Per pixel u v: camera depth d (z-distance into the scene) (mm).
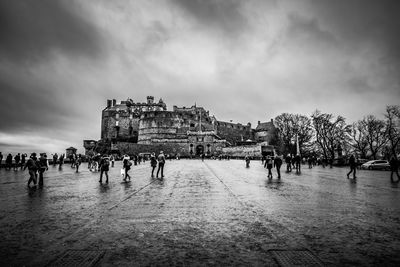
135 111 115688
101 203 8781
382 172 30234
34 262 4004
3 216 6934
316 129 62500
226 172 24750
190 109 118875
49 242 4891
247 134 126000
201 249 4508
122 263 3947
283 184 14750
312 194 10891
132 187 13211
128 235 5293
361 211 7531
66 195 10555
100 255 4238
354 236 5223
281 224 6109
